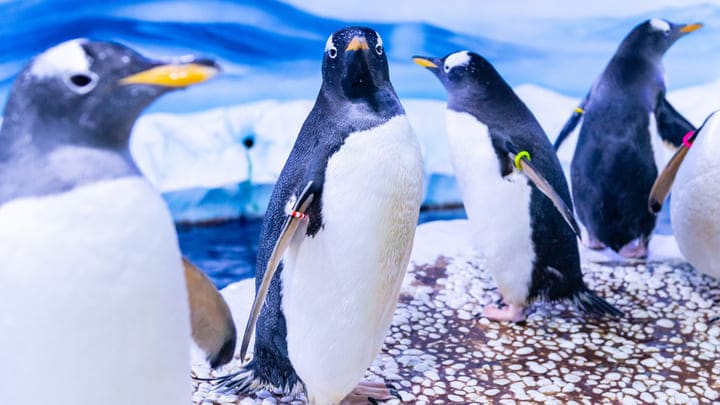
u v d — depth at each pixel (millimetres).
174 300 1621
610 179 4875
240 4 8383
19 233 1460
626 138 4801
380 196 2424
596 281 4586
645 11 8453
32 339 1473
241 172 7672
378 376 3361
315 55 8617
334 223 2451
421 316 4027
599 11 8523
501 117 3688
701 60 8414
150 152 7609
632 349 3678
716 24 8367
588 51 8578
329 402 2895
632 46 4832
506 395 3211
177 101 8117
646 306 4199
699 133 4191
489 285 4445
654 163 4875
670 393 3238
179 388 1728
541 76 8656
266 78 8477
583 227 5363
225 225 7410
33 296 1454
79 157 1541
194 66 1621
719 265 4203
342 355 2693
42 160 1532
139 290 1523
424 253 4906
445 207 7891
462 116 3738
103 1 8281
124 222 1509
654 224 4984
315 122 2600
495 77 3760
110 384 1557
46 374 1505
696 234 4172
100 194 1504
